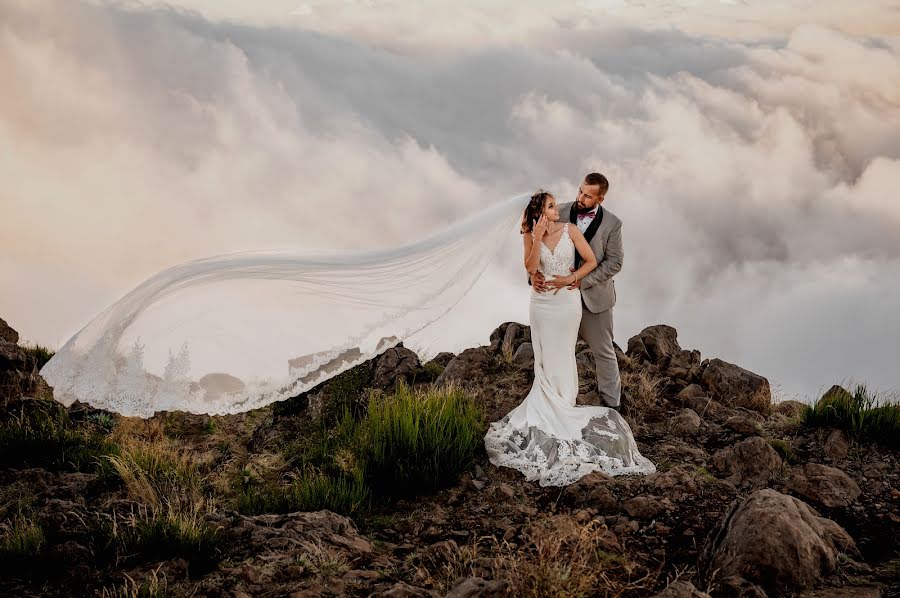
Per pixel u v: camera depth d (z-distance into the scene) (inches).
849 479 213.0
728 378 295.3
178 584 163.6
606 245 247.1
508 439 245.4
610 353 263.3
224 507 236.1
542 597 151.6
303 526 190.7
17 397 279.4
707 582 163.0
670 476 217.5
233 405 199.6
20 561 167.8
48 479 226.8
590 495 211.8
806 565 161.9
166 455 269.1
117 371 196.7
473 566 174.2
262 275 209.9
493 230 239.3
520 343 327.9
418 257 229.9
